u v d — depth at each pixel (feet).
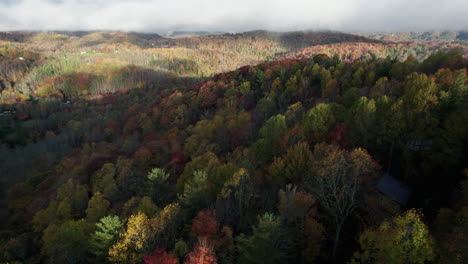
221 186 116.88
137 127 337.52
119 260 82.99
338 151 101.65
